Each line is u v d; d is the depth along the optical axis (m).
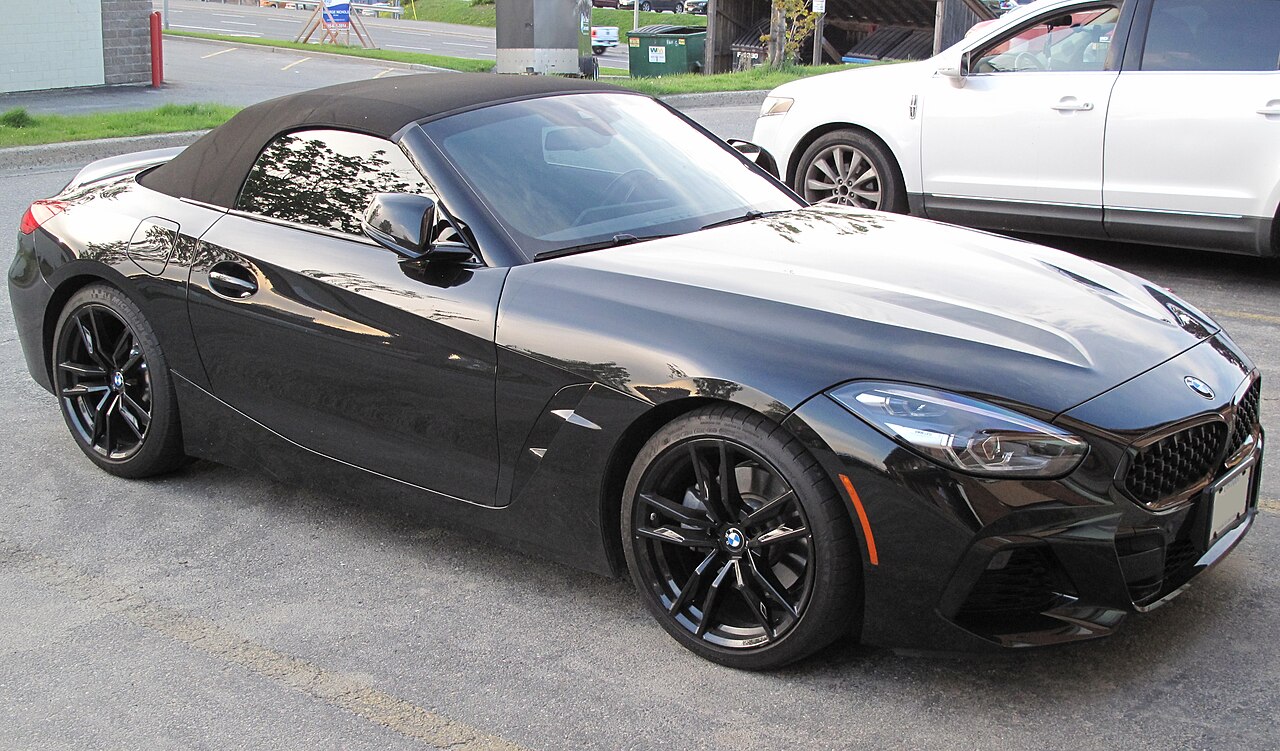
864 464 2.80
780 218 3.96
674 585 3.25
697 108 15.84
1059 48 7.23
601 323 3.21
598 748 2.83
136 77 17.92
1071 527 2.75
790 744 2.82
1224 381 3.12
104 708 3.04
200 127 12.52
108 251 4.26
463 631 3.39
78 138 11.74
